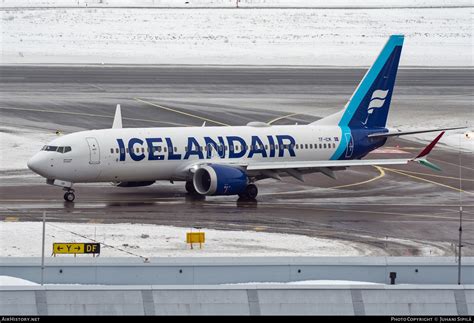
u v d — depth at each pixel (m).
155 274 153.50
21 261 154.62
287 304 136.12
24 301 132.88
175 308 135.00
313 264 155.38
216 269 154.12
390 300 136.38
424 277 156.38
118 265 153.25
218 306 135.00
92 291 134.25
